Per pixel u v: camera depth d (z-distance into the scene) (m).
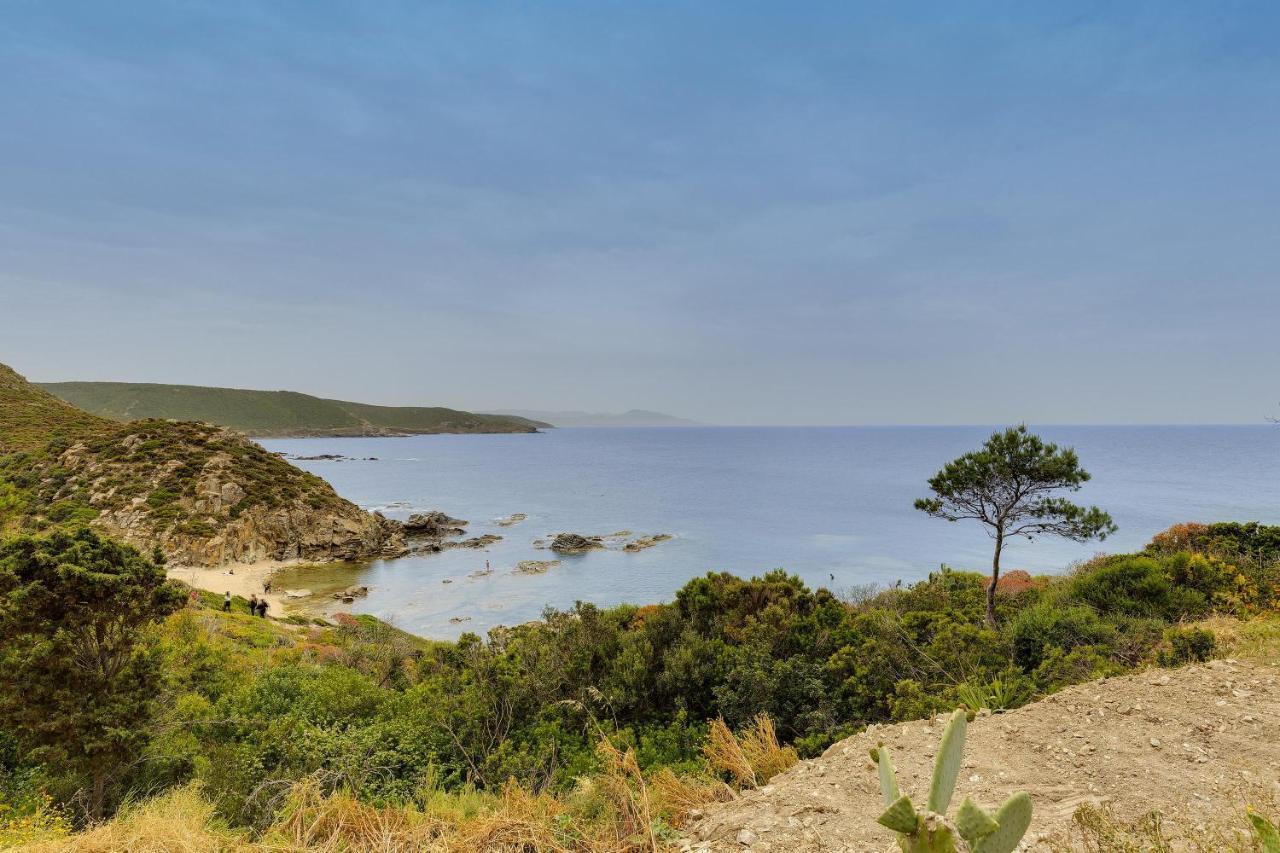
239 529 55.31
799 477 142.62
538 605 44.56
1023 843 3.88
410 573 55.19
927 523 78.69
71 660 8.48
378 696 11.45
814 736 8.93
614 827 4.75
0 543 8.87
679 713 10.07
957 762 2.05
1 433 69.25
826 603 14.55
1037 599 17.38
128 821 4.62
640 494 110.50
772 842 4.16
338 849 4.55
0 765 8.81
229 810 6.72
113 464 59.75
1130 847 3.35
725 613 14.51
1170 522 68.44
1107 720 5.87
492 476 145.75
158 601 9.30
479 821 4.97
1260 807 4.06
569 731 10.02
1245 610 12.70
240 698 11.62
